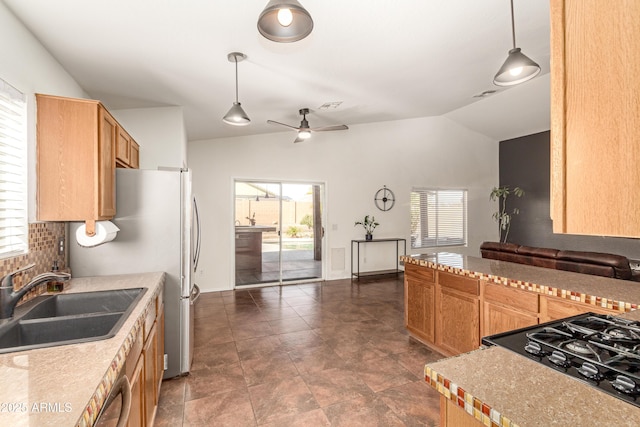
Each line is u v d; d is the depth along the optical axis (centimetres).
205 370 267
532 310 208
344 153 629
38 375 95
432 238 717
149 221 250
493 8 232
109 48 224
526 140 711
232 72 288
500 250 423
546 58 341
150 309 185
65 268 230
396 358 287
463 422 90
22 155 181
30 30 193
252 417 206
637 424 67
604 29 52
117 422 89
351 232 637
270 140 571
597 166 52
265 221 577
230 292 525
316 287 559
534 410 73
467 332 259
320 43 256
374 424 198
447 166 723
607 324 125
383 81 365
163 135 364
